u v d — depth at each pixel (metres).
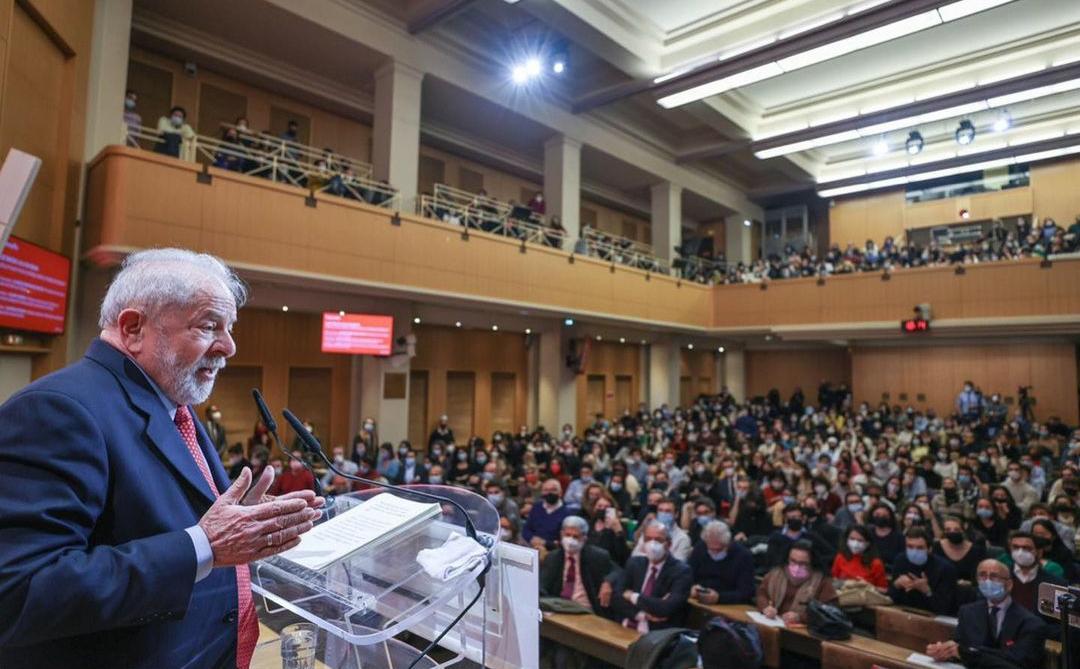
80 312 7.41
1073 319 13.09
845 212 20.89
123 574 0.95
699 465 9.88
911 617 4.49
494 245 11.54
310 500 1.19
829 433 14.06
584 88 13.98
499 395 14.59
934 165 17.23
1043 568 4.99
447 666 1.57
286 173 9.26
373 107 12.73
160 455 1.20
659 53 12.69
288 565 1.42
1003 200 18.25
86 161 7.51
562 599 4.76
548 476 9.58
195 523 1.21
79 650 1.07
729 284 17.92
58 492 0.98
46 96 6.44
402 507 1.58
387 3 10.77
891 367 17.80
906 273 15.22
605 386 17.09
